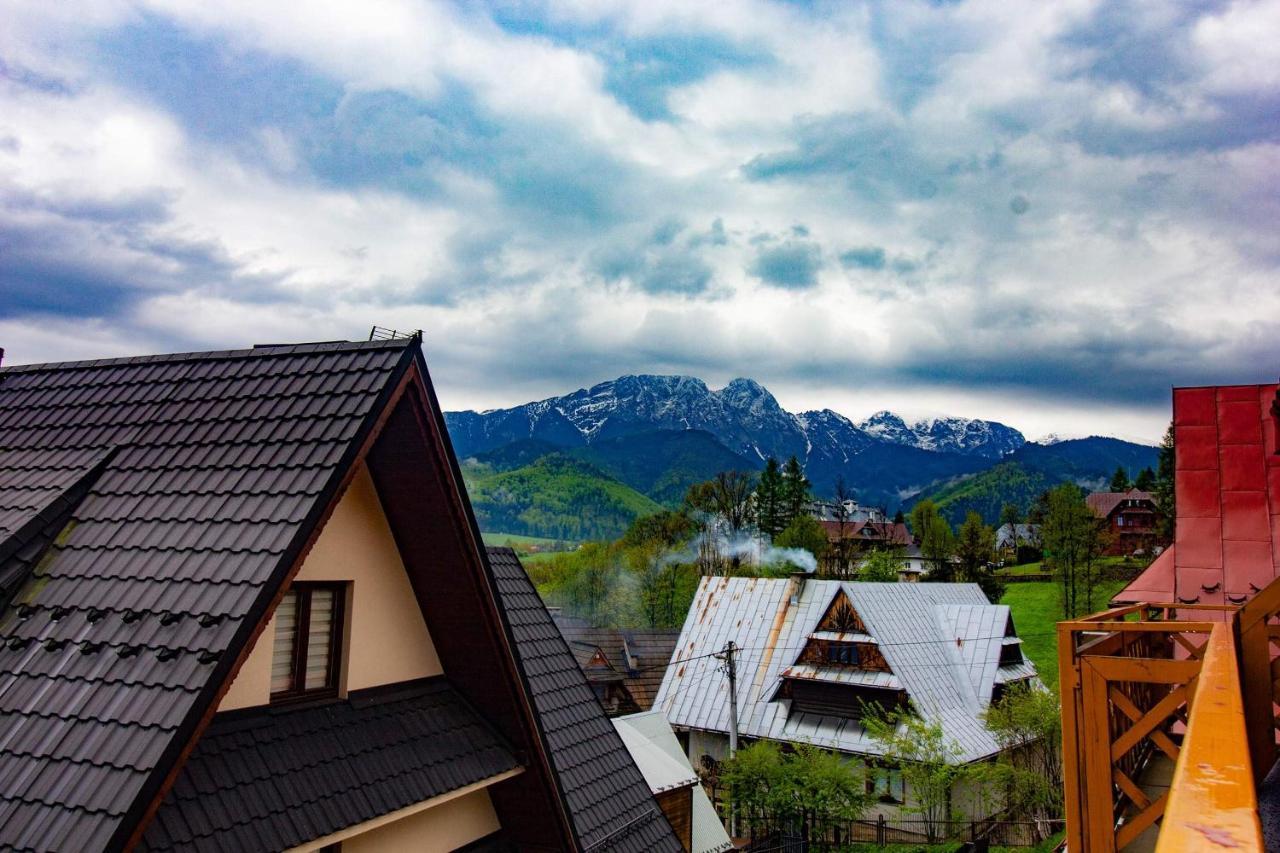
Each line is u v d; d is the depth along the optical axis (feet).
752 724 115.55
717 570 259.60
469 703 29.58
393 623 27.99
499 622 28.19
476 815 30.32
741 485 307.17
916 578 254.27
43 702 18.70
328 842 21.61
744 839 98.12
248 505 21.66
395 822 27.09
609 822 38.42
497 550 49.47
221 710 22.06
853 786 93.25
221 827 19.47
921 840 94.48
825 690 113.60
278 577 19.62
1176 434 58.44
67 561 22.00
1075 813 23.50
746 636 127.54
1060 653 24.13
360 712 25.90
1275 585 24.38
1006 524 386.32
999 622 121.19
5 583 21.22
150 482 23.61
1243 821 5.15
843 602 116.78
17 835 16.35
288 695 24.39
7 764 17.70
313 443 22.76
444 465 26.20
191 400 26.08
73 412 27.55
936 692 110.93
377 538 27.68
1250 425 56.59
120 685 18.45
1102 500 331.16
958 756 94.17
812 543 251.19
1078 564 226.99
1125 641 27.37
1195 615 50.70
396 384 24.25
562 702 43.09
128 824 16.15
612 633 174.91
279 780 21.70
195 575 20.26
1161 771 33.27
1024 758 106.52
